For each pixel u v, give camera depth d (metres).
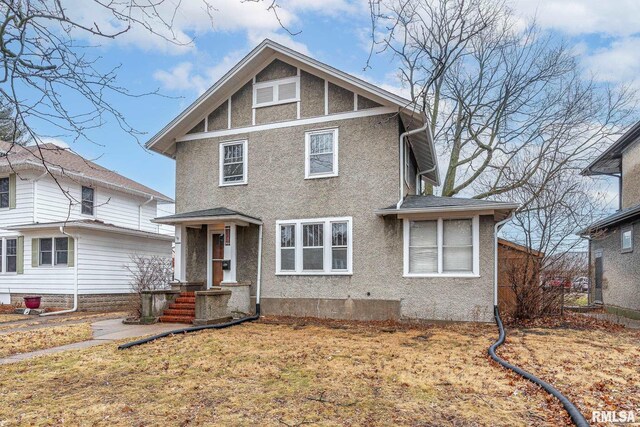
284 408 4.98
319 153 13.38
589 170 18.81
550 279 13.05
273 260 13.50
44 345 9.11
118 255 18.30
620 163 18.48
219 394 5.52
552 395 5.29
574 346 8.66
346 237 12.85
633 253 14.40
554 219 13.14
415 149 15.16
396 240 12.34
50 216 17.33
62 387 5.91
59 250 16.91
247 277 13.73
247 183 14.04
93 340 9.65
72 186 18.36
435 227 12.14
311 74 13.65
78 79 4.14
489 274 11.54
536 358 7.52
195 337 9.71
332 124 13.26
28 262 17.22
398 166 12.53
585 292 17.08
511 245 13.03
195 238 14.65
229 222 13.23
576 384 5.93
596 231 15.98
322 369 6.76
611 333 10.48
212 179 14.49
